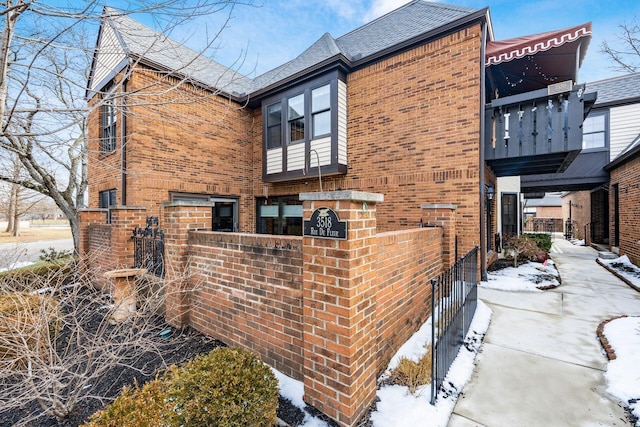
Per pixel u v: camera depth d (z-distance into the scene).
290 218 9.35
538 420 2.41
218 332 3.55
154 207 7.33
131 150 7.06
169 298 4.04
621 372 2.98
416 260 3.89
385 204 7.29
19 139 6.07
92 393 2.62
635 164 8.21
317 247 2.38
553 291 6.04
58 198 8.19
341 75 7.82
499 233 10.34
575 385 2.87
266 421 2.09
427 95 6.68
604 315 4.67
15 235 19.75
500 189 11.13
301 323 2.72
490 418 2.43
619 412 2.48
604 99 10.78
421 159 6.75
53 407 2.22
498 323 4.41
